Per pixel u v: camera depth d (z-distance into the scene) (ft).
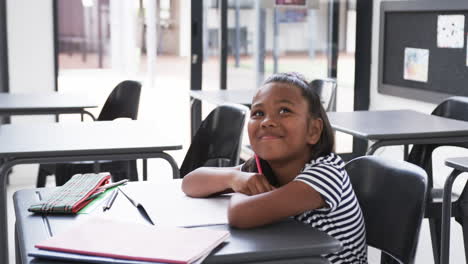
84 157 8.15
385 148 17.76
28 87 16.93
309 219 4.96
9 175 16.79
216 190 5.24
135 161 11.81
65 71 18.30
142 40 19.17
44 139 8.82
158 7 18.76
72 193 5.31
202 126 9.43
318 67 19.19
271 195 4.61
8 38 16.56
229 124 9.14
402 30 17.07
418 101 16.72
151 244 4.02
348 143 18.95
